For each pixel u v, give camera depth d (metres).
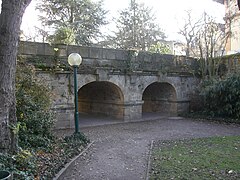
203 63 16.30
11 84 5.20
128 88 13.58
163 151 7.32
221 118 13.90
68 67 11.22
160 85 16.25
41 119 7.50
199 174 5.24
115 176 5.32
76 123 8.50
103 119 14.35
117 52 13.05
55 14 24.25
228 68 15.74
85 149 7.50
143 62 14.04
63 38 13.45
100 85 14.47
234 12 17.77
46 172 5.04
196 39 17.95
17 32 5.18
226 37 17.08
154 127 12.08
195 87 16.38
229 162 6.06
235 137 9.31
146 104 18.02
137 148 7.83
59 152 6.71
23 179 4.23
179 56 15.72
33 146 6.75
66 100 11.25
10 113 5.36
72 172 5.53
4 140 5.05
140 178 5.18
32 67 8.42
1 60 5.04
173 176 5.15
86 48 11.96
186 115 15.52
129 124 13.01
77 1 24.06
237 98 13.47
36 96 7.88
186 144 8.25
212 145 7.99
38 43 10.59
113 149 7.70
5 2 5.05
